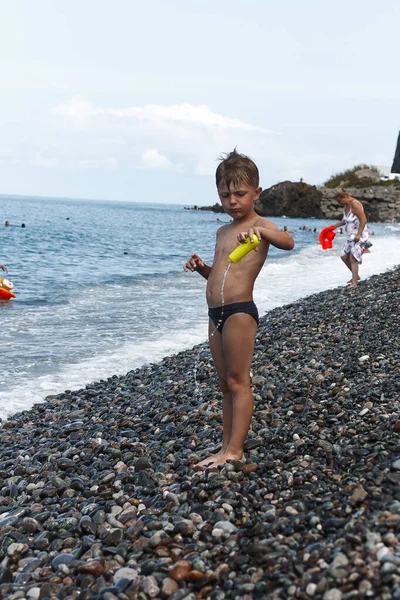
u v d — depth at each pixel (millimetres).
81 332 10664
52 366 8523
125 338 10203
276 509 3533
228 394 4453
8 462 5227
